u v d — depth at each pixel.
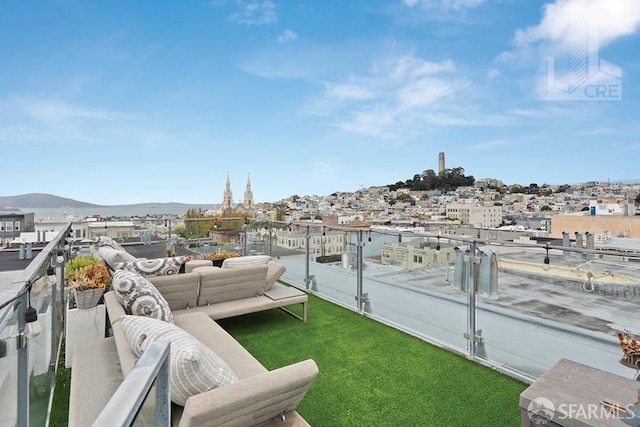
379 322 3.75
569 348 2.36
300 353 3.01
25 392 1.52
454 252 3.06
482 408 2.20
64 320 3.23
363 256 4.06
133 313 2.24
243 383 1.32
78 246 4.95
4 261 9.69
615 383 1.51
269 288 3.89
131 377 0.76
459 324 3.03
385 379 2.56
